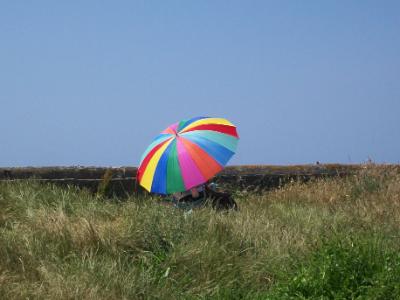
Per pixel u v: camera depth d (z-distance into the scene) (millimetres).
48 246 9828
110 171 15641
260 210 13055
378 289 7828
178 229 10336
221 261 9508
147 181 11789
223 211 11766
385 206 13109
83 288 8406
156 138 12172
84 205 12680
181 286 9125
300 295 8133
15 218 11805
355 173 17578
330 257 8555
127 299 8516
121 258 9703
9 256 9539
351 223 11453
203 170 11422
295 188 16516
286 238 10227
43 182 15172
